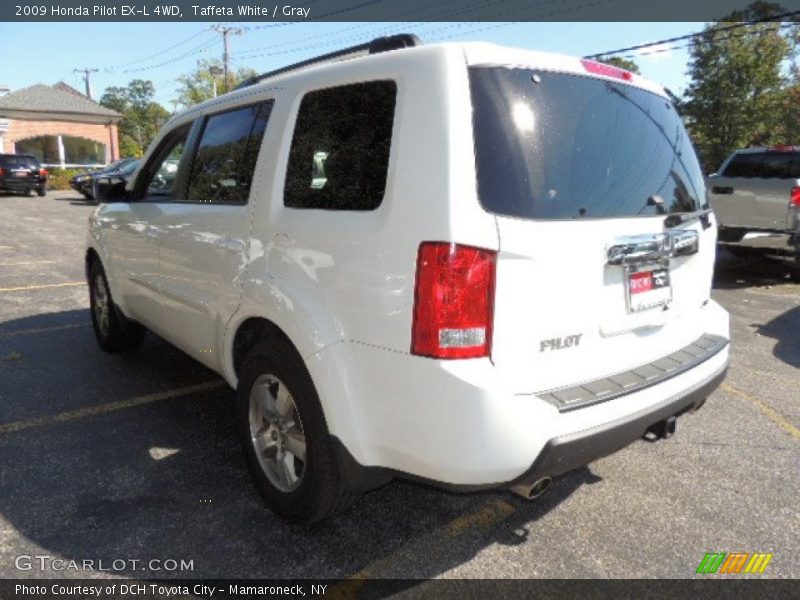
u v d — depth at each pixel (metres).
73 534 2.79
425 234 2.15
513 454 2.14
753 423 4.09
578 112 2.50
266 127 3.02
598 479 3.36
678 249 2.79
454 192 2.13
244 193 3.08
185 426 3.91
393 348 2.25
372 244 2.31
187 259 3.51
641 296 2.63
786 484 3.32
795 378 4.97
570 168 2.40
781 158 8.96
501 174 2.20
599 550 2.75
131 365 5.01
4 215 17.34
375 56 2.55
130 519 2.91
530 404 2.17
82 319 6.41
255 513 2.98
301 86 2.86
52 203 21.89
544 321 2.28
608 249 2.45
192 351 3.72
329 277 2.47
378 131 2.41
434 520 2.97
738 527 2.93
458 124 2.18
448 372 2.12
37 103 33.19
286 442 2.85
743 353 5.63
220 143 3.42
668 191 2.84
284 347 2.71
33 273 8.95
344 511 2.81
